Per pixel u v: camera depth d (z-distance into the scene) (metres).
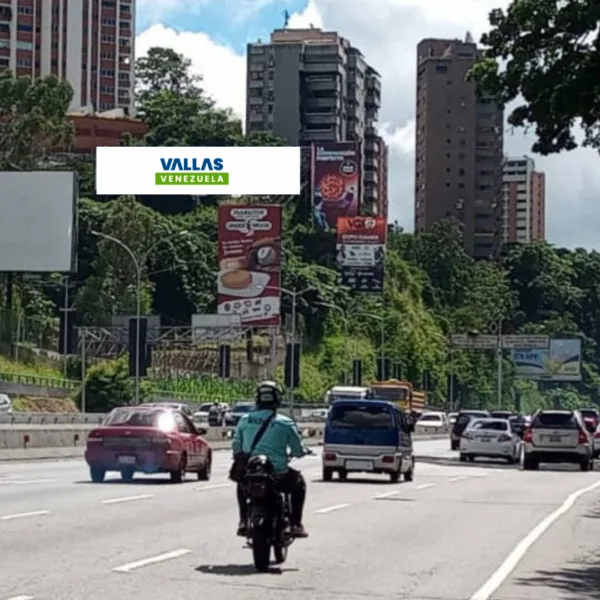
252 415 14.02
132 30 175.38
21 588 11.96
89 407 72.88
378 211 164.38
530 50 41.06
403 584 13.26
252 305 77.88
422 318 126.50
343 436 32.81
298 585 12.84
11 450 38.38
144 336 60.09
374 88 161.38
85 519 19.09
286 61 147.75
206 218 106.75
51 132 91.50
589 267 156.62
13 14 162.12
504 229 183.00
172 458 27.95
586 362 150.00
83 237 98.81
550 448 43.41
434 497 27.47
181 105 117.38
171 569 13.69
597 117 39.91
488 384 128.62
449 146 158.25
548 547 17.84
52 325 83.25
